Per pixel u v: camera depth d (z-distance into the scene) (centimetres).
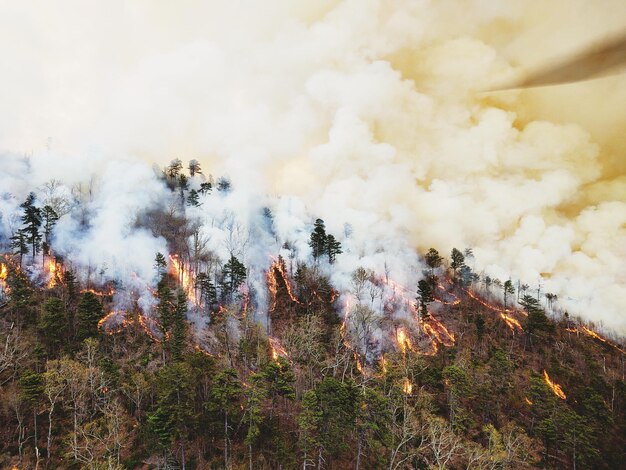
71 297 7412
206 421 5047
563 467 5525
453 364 7025
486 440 5631
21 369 5266
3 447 4484
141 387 5234
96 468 3944
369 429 4969
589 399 6744
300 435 4612
